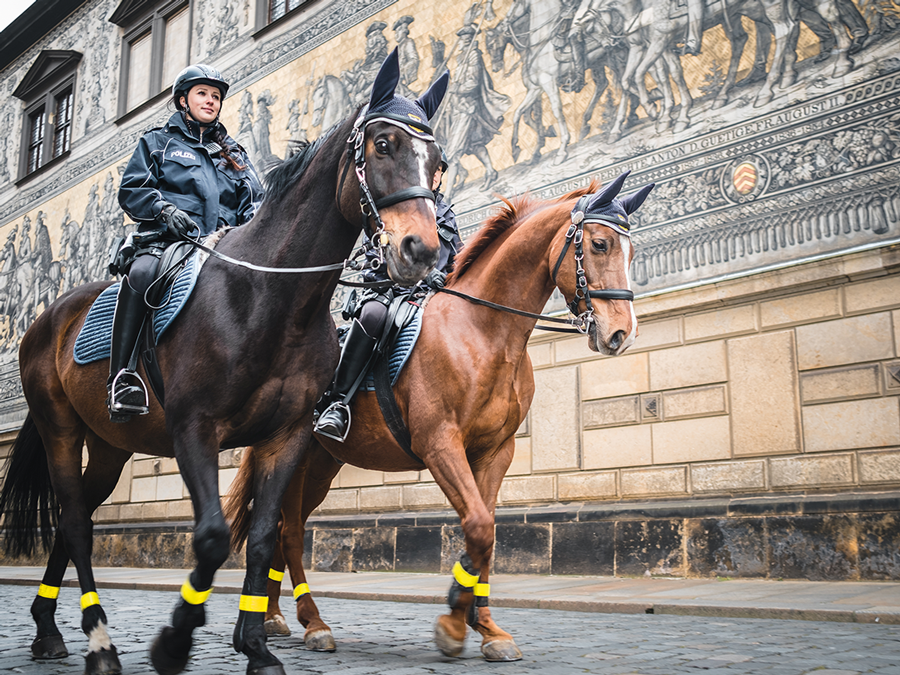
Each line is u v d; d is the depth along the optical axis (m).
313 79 15.00
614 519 8.88
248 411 3.13
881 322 7.56
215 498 2.91
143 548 15.39
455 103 12.21
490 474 4.13
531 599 6.59
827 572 7.29
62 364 3.96
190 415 3.05
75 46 22.33
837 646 3.86
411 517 10.87
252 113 16.27
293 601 7.58
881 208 7.70
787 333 8.17
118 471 4.34
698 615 5.63
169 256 3.43
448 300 4.21
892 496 7.07
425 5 13.09
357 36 14.27
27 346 4.24
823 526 7.38
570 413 9.84
